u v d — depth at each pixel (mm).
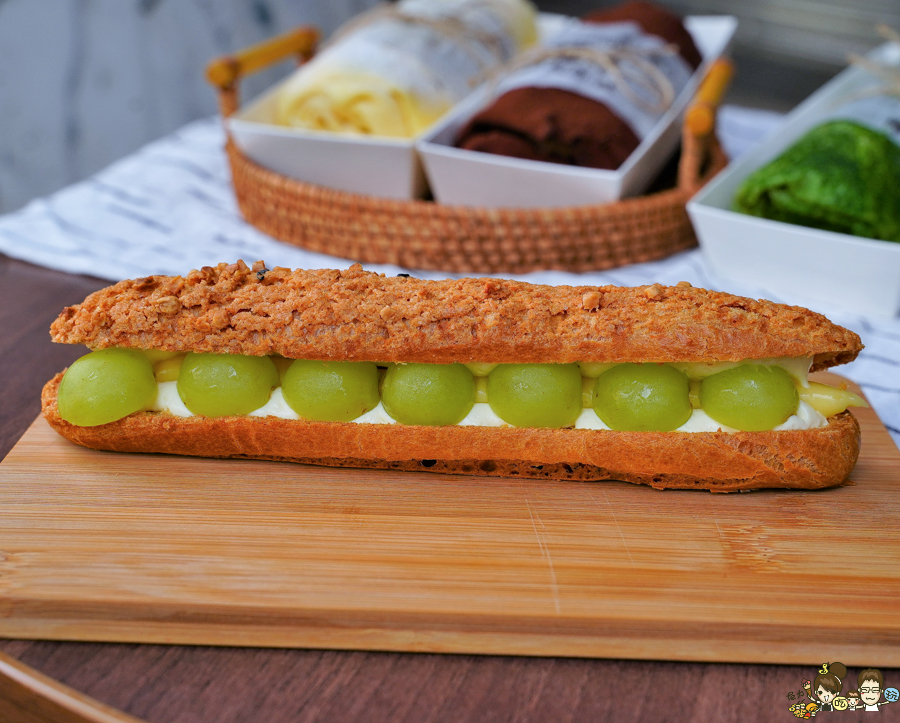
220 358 348
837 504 343
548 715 291
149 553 319
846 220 454
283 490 344
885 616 306
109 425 349
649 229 474
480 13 601
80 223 508
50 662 301
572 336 337
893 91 521
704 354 335
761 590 313
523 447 345
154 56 816
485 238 464
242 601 304
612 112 487
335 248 486
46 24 765
